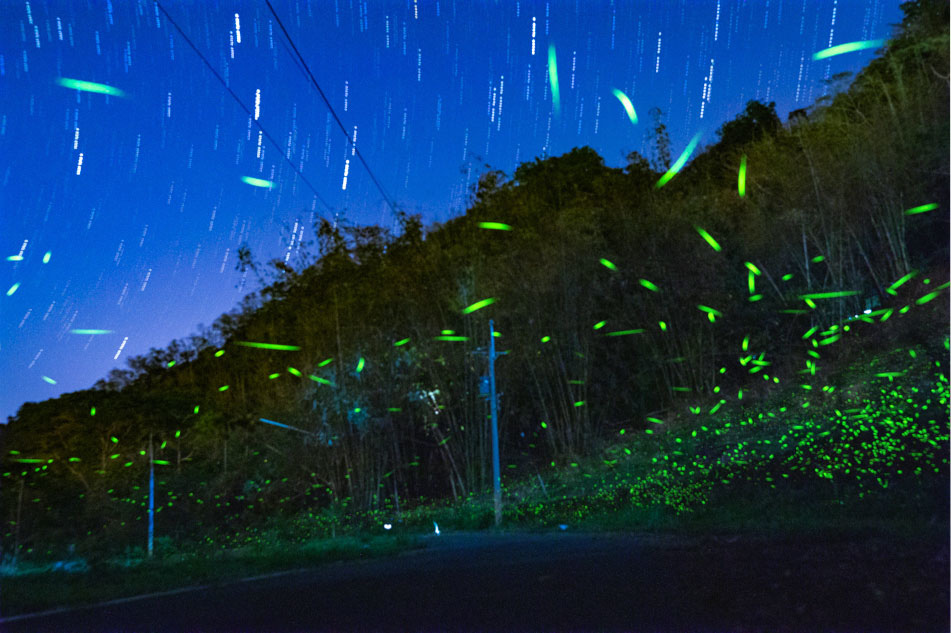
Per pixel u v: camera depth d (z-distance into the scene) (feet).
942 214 70.95
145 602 27.20
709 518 47.52
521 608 18.57
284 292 96.32
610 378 90.68
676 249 85.81
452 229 91.71
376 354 91.50
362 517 83.76
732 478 61.21
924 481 45.57
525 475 92.27
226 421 87.30
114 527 68.85
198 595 27.96
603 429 90.68
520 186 95.91
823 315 78.59
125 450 72.33
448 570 28.89
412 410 97.96
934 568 18.66
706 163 93.76
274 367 95.20
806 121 82.12
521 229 90.43
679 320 85.92
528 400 96.58
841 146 77.51
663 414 85.51
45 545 65.67
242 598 25.54
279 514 85.76
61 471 69.15
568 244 88.48
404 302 92.58
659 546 32.24
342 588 25.76
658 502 60.18
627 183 92.02
